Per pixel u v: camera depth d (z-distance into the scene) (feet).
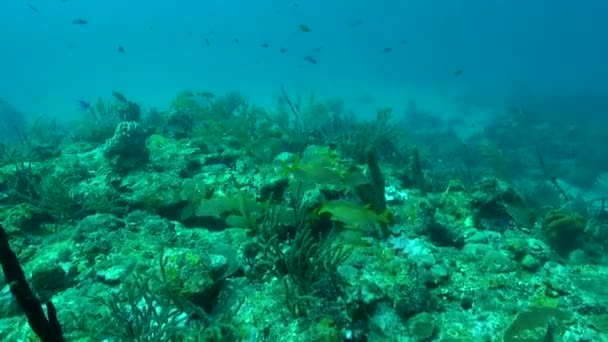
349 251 13.33
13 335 12.25
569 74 184.14
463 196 21.70
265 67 226.17
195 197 20.17
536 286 13.89
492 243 17.42
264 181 19.12
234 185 22.13
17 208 19.79
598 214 29.25
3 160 28.96
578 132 71.00
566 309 12.67
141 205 21.01
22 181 22.80
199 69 218.18
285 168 16.14
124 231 17.47
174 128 34.27
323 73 199.52
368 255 14.99
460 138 71.00
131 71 214.07
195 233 18.33
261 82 163.32
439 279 14.05
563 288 13.65
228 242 17.31
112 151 24.88
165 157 27.22
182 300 12.37
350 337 11.25
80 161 27.73
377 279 13.51
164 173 24.31
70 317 12.66
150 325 11.84
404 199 21.86
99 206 20.40
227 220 16.02
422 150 46.16
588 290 13.57
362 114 101.71
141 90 146.00
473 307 13.10
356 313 12.08
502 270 14.76
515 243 16.20
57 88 160.56
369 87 154.92
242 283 14.14
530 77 174.09
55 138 41.96
